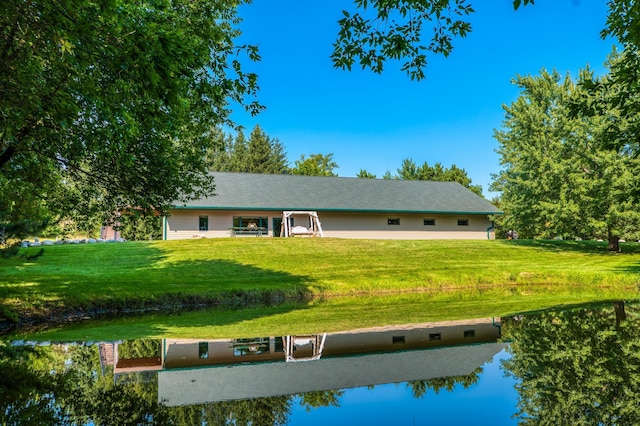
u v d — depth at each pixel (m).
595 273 16.45
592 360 5.18
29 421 3.39
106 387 4.43
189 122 10.78
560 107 24.67
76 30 4.73
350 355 5.79
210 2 11.12
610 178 22.03
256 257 20.42
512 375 4.62
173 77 4.96
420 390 4.16
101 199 11.73
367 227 29.89
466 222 31.92
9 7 4.66
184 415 3.52
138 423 3.36
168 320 9.59
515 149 28.45
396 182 34.59
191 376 4.82
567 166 23.19
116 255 20.00
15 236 9.43
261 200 27.61
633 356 5.29
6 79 5.75
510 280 16.81
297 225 28.84
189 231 26.20
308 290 14.36
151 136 9.80
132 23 5.74
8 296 10.09
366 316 9.62
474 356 5.56
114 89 5.89
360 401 3.86
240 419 3.42
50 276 13.66
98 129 7.75
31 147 8.48
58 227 12.04
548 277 16.92
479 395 3.96
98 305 11.01
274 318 9.59
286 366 5.23
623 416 3.33
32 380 4.71
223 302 12.87
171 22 8.88
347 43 7.12
